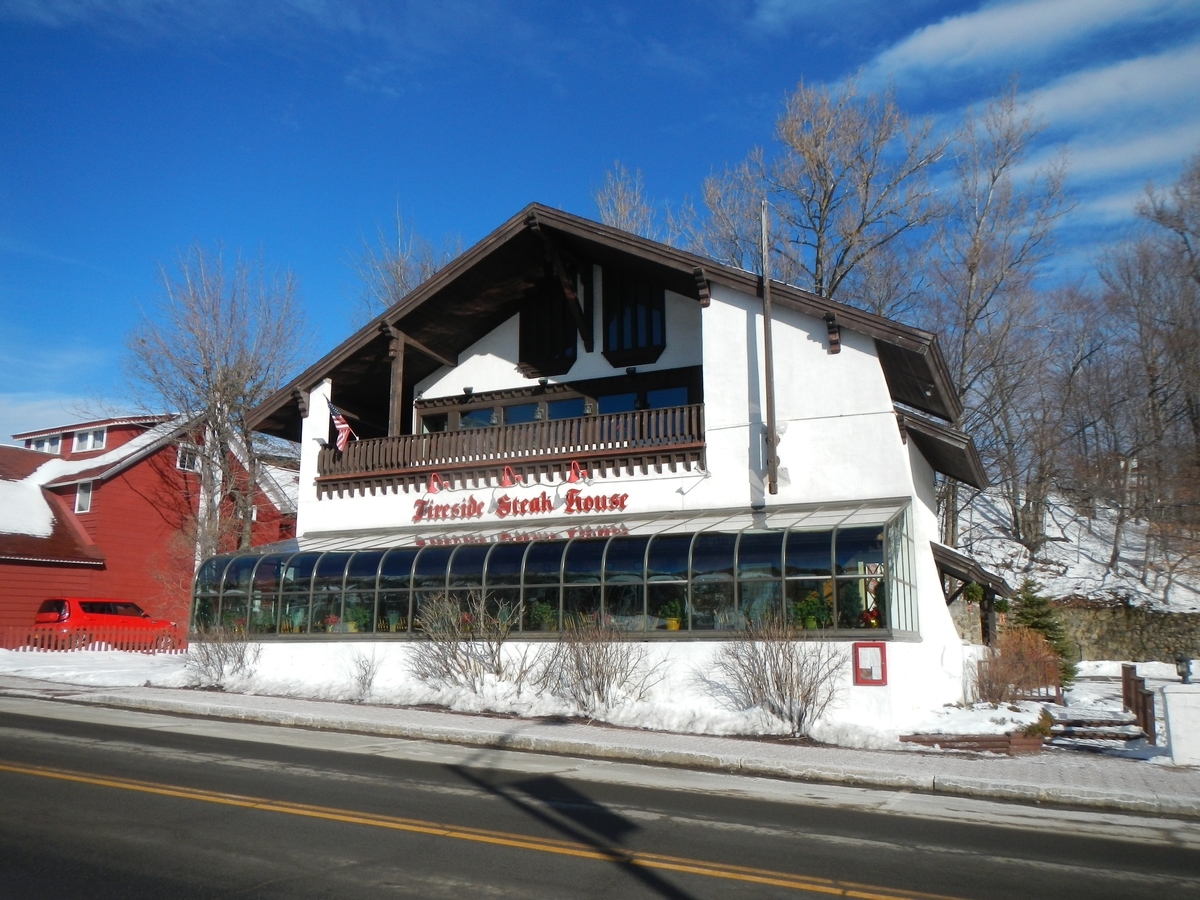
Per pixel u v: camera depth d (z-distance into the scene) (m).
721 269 22.72
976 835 10.11
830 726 17.00
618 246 23.58
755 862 8.42
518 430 25.08
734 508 22.12
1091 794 12.38
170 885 7.11
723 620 19.19
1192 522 38.81
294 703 20.44
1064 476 47.41
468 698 20.03
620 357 26.08
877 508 20.38
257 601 24.34
